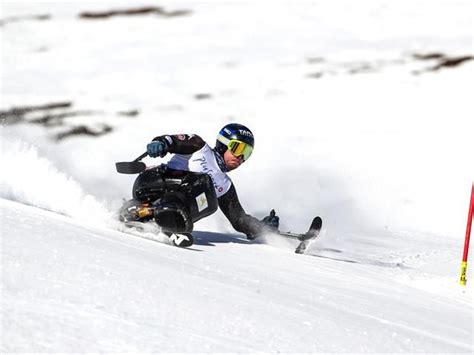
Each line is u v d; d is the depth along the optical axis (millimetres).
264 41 85125
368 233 32719
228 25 93000
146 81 70812
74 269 10164
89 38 88562
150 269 11766
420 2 99312
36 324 7703
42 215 15062
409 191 42906
